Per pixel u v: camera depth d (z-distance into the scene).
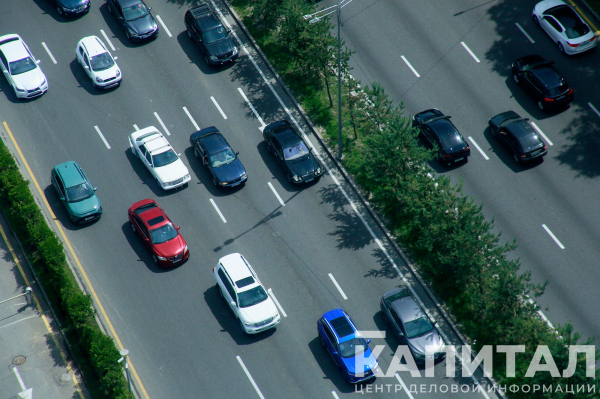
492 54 95.69
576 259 79.25
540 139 85.69
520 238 81.00
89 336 70.31
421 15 99.75
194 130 89.75
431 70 94.56
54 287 76.69
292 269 79.00
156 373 71.44
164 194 84.69
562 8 95.38
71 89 92.94
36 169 85.94
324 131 90.00
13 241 80.38
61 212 82.81
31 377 71.31
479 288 74.06
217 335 74.19
